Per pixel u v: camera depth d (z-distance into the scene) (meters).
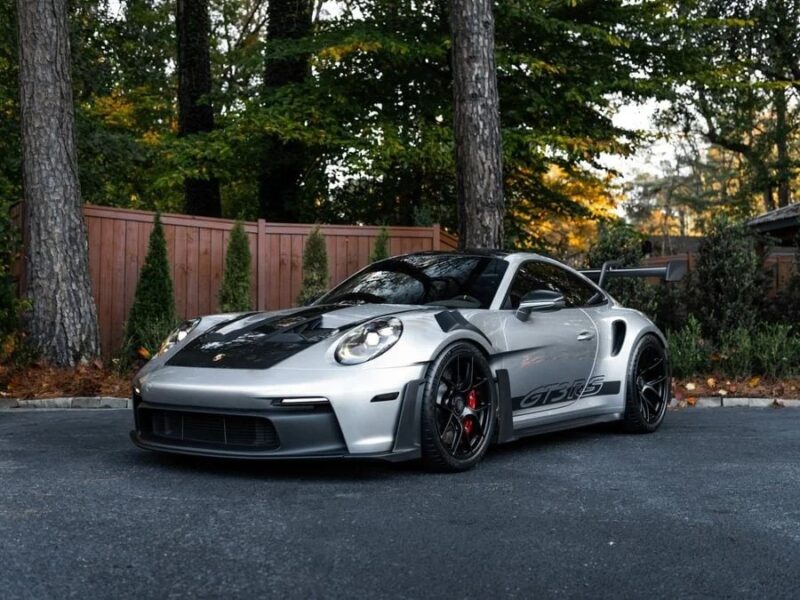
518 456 4.86
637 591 2.55
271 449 3.93
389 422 4.02
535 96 14.75
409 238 11.35
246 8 25.97
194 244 10.48
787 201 33.69
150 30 16.78
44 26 8.65
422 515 3.40
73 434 5.36
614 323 5.79
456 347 4.31
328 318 4.51
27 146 8.65
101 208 9.82
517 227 17.44
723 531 3.24
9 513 3.29
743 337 9.10
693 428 6.14
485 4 8.78
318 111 14.48
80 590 2.45
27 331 8.59
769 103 31.09
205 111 16.81
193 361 4.28
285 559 2.78
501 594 2.50
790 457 4.88
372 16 15.55
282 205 16.52
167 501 3.54
